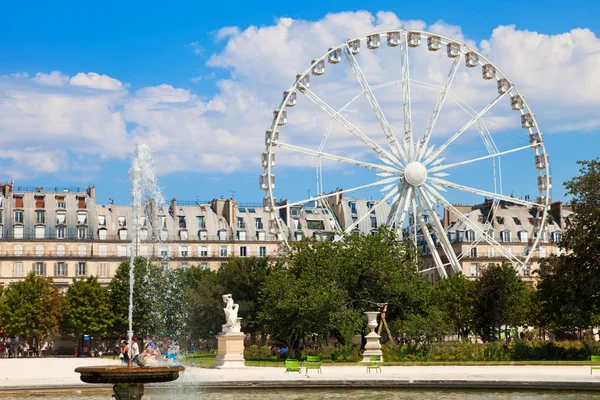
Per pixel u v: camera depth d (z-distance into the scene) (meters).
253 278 129.62
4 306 133.38
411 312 90.06
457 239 173.25
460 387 53.66
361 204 188.62
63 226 169.62
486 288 107.44
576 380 53.25
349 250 93.25
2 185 169.88
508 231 173.88
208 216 178.12
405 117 108.75
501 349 80.69
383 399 49.28
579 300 84.19
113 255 170.75
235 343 71.81
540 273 88.25
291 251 99.44
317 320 85.81
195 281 135.50
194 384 54.75
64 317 136.00
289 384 54.41
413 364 73.88
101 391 53.47
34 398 50.41
